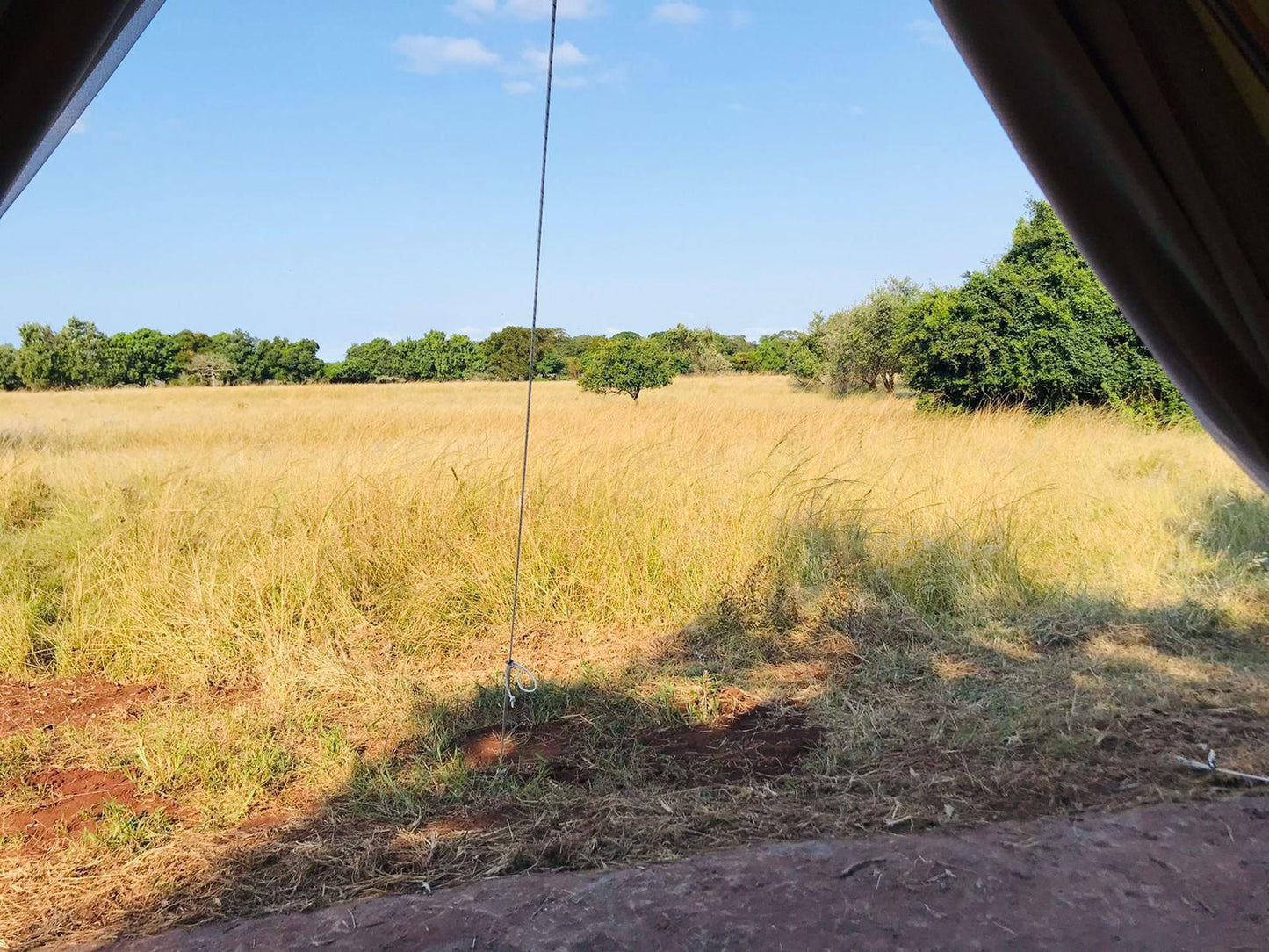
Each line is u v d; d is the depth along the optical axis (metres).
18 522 6.62
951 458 7.84
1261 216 2.03
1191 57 1.95
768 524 5.92
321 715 3.96
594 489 6.11
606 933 2.34
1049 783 3.13
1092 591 5.38
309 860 2.75
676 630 5.14
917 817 2.94
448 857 2.77
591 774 3.39
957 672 4.33
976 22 1.94
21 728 3.93
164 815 3.12
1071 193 2.07
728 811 3.02
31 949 2.37
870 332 21.16
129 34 1.72
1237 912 2.40
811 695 4.11
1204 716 3.72
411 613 5.11
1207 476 7.52
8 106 1.56
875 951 2.25
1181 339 2.19
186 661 4.55
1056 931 2.32
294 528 5.59
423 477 6.21
